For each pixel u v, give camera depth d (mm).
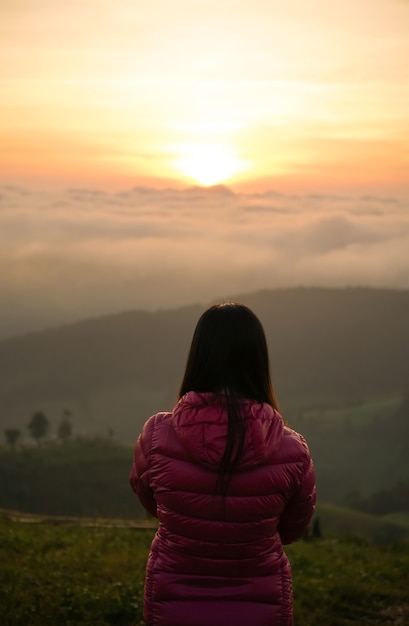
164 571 3188
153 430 3271
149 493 3330
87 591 7609
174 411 3221
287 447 3189
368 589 8711
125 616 6977
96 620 6797
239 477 3090
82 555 10250
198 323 3395
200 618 3090
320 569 10344
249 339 3301
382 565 11109
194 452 3062
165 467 3150
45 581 8125
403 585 9422
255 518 3125
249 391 3271
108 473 157625
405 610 8164
